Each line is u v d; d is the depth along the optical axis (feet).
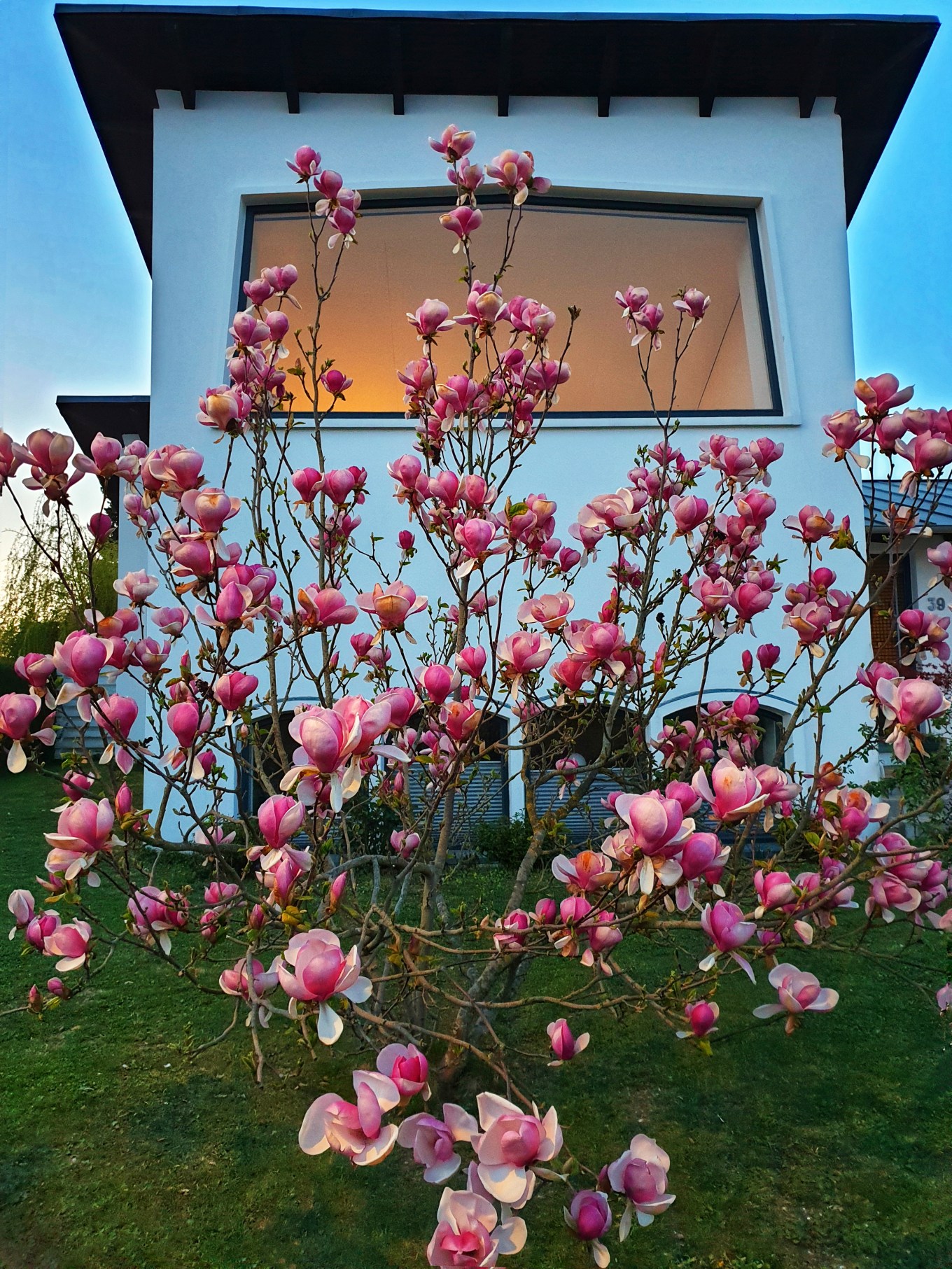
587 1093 8.48
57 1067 8.79
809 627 7.07
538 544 6.27
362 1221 6.76
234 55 18.90
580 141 20.25
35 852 16.38
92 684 4.97
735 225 21.70
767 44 19.20
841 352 19.74
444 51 19.03
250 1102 8.27
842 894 5.80
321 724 3.53
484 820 16.33
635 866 4.04
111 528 6.06
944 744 7.75
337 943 3.36
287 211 20.15
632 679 7.26
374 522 18.31
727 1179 7.32
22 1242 6.45
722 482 8.41
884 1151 7.72
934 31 18.66
